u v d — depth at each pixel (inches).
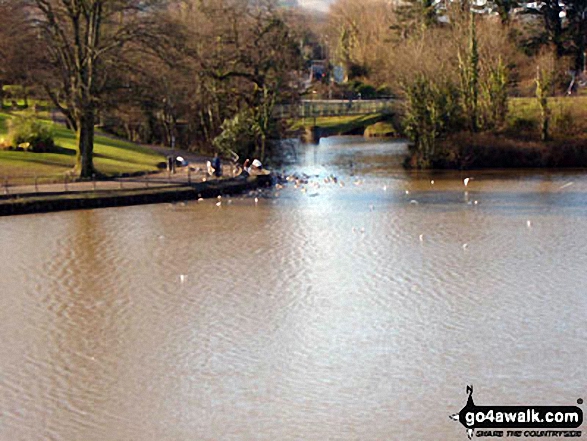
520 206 2342.5
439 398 1043.9
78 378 1117.7
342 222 2096.5
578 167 3363.7
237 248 1807.3
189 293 1475.1
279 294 1461.6
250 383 1094.4
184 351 1203.9
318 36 7042.3
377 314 1348.4
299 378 1107.9
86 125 2566.4
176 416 1008.9
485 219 2130.9
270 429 973.8
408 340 1231.5
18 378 1118.4
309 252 1764.3
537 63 4092.0
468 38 3705.7
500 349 1191.6
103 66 2534.5
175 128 3796.8
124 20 2866.6
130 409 1027.9
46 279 1571.1
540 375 1103.6
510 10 4434.1
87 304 1418.6
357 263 1667.1
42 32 2380.7
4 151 2869.1
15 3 2310.5
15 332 1286.9
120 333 1278.3
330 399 1046.4
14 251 1788.9
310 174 3169.3
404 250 1776.6
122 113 2842.0
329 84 5315.0
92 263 1686.8
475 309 1365.7
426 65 3570.4
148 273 1610.5
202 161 3262.8
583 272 1582.2
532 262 1663.4
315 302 1413.6
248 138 3280.0
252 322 1317.7
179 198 2427.4
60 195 2276.1
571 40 4402.1
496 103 3558.1
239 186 2615.7
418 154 3373.5
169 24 2508.6
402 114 3850.9
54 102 2511.1
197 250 1792.6
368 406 1026.1
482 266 1635.1
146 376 1120.2
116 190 2359.7
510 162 3378.4
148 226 2049.7
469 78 3521.2
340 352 1191.6
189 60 3225.9
